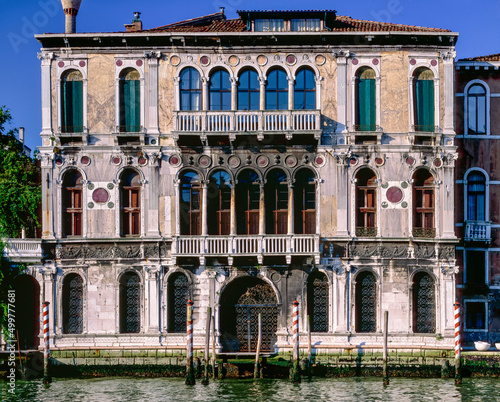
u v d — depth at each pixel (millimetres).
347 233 30438
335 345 29828
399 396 26578
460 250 32219
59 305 30531
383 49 30750
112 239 30531
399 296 30312
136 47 30875
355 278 30422
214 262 30359
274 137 30453
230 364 29062
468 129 32469
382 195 30531
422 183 30859
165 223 30672
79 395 26984
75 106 31062
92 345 30266
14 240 30297
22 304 31000
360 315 30531
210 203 30797
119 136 30656
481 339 31641
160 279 30516
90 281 30609
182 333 30391
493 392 27062
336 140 30641
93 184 30797
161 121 30844
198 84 30953
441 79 30797
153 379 29375
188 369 28297
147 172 30734
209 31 30922
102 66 30953
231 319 30812
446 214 30453
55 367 29719
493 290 32031
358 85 30891
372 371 29562
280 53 30859
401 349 29562
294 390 27375
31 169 33094
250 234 30688
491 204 32344
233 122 30125
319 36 30453
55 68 31031
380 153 30562
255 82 30953
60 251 30641
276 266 30359
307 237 29906
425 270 30344
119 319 30484
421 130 30750
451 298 30266
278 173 30766
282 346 30031
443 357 29453
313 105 30984
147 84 30844
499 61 32062
